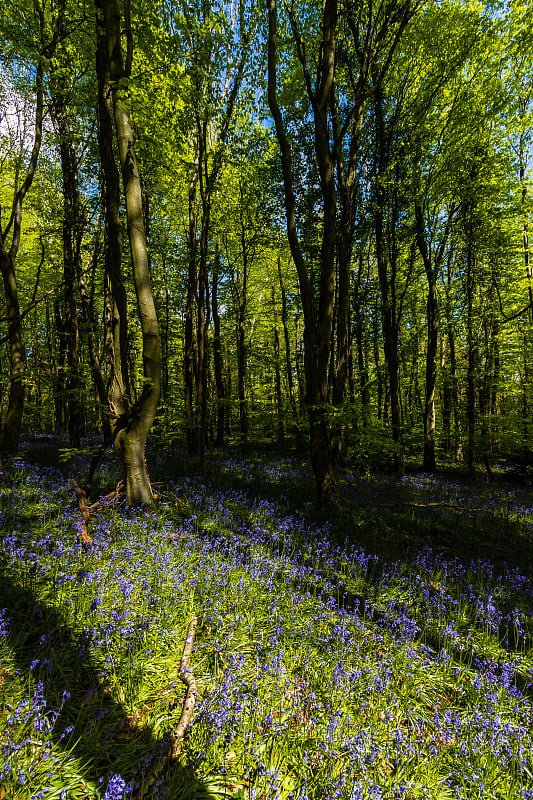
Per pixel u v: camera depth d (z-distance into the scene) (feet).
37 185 55.52
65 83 34.73
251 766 9.27
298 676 12.48
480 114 46.11
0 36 30.40
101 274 58.13
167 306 65.57
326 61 27.91
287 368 86.22
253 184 54.54
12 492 24.80
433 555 24.80
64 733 8.59
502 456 72.23
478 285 63.62
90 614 13.34
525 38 43.83
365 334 82.33
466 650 15.28
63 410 82.89
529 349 59.72
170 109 33.73
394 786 8.91
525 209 50.93
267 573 18.33
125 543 19.03
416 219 53.01
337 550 22.39
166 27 27.37
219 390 73.41
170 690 11.29
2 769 7.80
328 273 29.30
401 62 42.86
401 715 11.53
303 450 68.23
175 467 41.14
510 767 10.33
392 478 48.39
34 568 14.99
